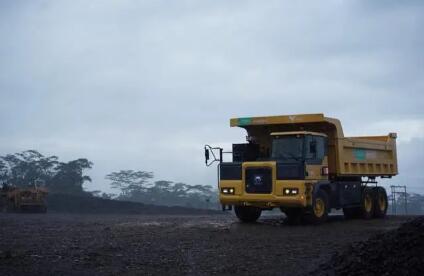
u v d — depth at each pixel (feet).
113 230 51.98
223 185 58.13
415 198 188.24
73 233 48.93
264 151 64.39
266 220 65.67
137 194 241.55
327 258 32.35
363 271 25.25
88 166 203.31
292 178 54.29
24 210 105.29
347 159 62.75
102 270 29.86
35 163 198.08
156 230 51.70
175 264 31.55
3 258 33.24
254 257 33.78
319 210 57.26
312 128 62.23
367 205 67.26
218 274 28.73
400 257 25.09
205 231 50.37
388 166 74.69
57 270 29.81
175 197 239.91
